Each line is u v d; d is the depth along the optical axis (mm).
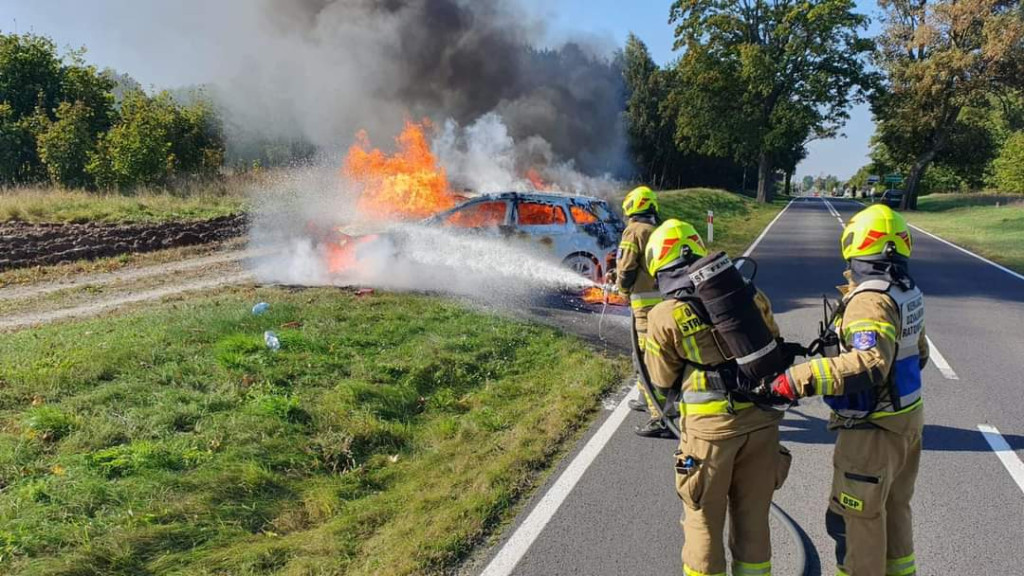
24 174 21422
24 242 12664
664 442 5324
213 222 15648
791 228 27328
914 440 3016
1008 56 37031
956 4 37656
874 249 2928
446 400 6188
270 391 5766
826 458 5066
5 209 14422
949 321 9781
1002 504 4348
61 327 7750
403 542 3842
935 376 7082
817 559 3732
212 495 4227
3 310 9047
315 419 5371
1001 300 11523
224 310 8273
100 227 14305
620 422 5750
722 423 2881
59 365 5977
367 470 4867
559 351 7707
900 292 2879
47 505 3941
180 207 17234
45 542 3615
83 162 20219
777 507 4215
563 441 5371
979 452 5164
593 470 4824
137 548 3688
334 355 6832
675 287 2975
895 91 41594
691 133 47844
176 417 5137
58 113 20953
